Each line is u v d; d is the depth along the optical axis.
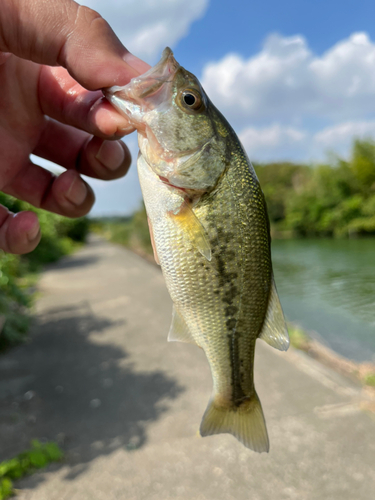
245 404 0.16
